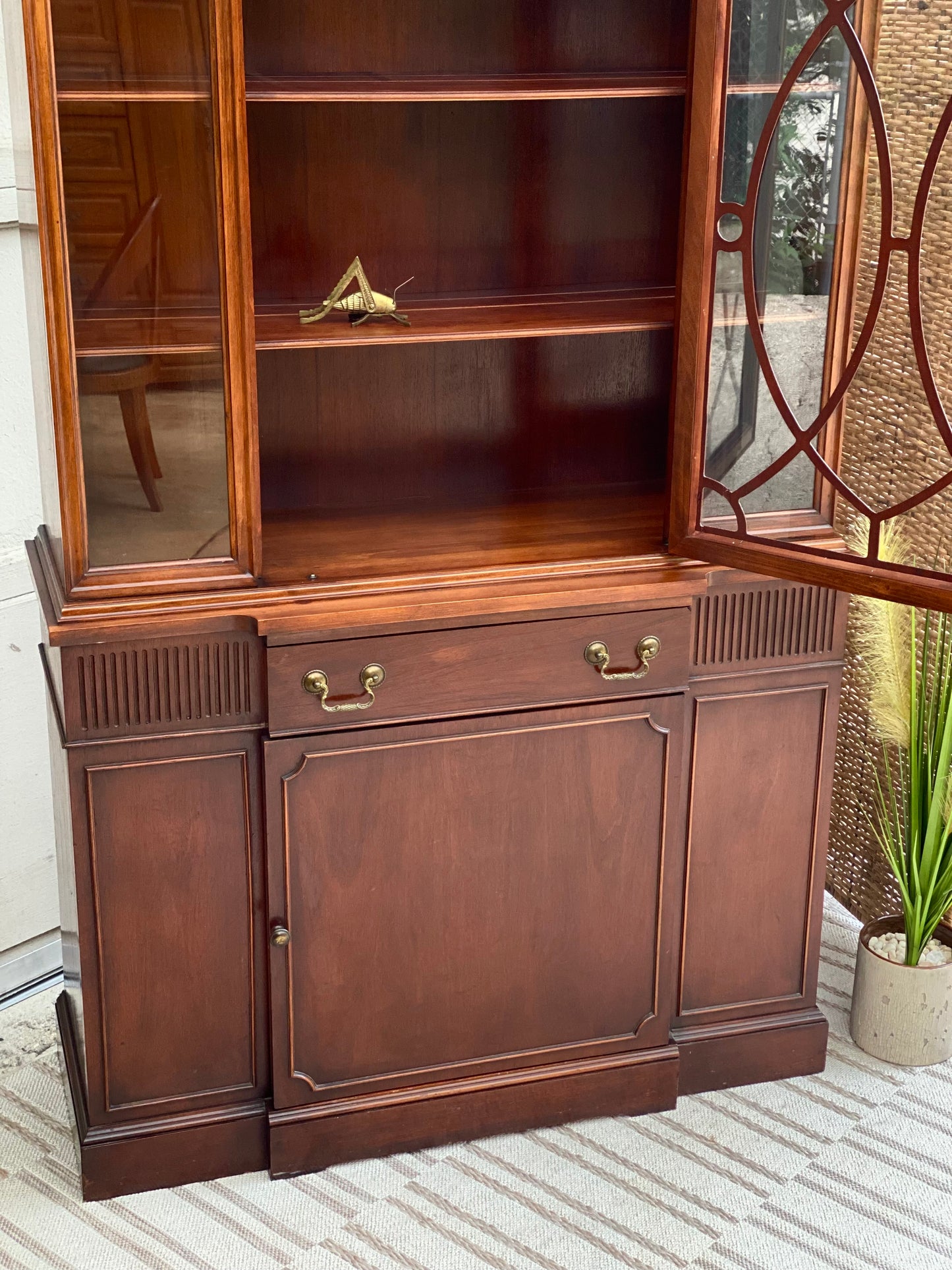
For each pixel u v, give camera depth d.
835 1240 1.99
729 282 1.88
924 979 2.29
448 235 2.21
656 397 2.39
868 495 2.53
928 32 2.13
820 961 2.60
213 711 1.90
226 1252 1.96
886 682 2.23
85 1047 1.99
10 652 2.43
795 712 2.16
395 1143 2.14
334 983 2.05
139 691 1.86
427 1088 2.14
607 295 2.24
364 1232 2.00
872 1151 2.16
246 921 2.01
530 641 1.98
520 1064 2.18
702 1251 1.96
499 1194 2.07
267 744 1.91
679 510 2.00
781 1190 2.08
